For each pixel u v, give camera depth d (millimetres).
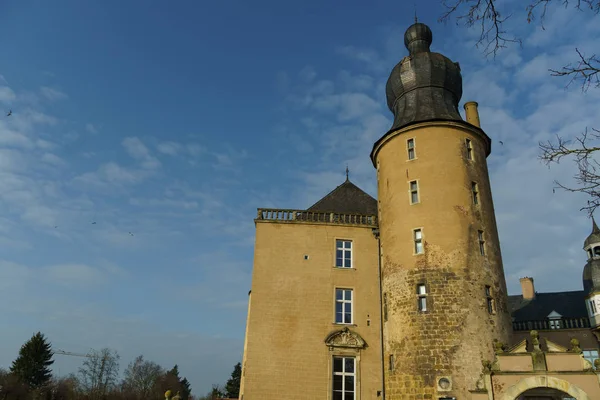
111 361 82875
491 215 27641
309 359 26250
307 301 27750
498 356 20562
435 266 24875
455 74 31078
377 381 26031
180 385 94562
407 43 34281
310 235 29641
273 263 28656
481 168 28422
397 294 25766
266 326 26938
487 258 25719
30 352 71188
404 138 28969
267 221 29859
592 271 37906
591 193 8297
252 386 25500
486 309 24203
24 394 65688
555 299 41250
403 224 26875
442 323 23594
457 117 29453
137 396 86812
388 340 25812
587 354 34062
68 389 77750
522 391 19375
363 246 29656
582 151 8414
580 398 18359
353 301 28109
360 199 34438
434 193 26578
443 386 22312
